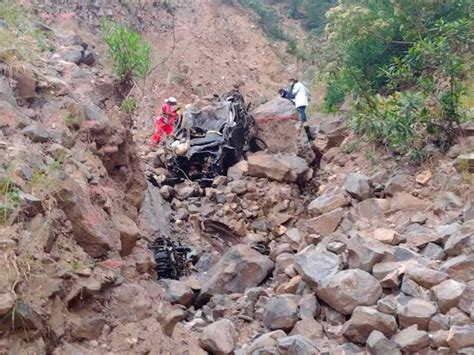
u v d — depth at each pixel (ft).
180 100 72.64
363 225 25.36
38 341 10.92
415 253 20.52
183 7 86.58
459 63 27.91
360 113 31.12
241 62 84.38
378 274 19.11
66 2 65.51
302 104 44.70
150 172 36.45
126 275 16.17
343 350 16.12
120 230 16.76
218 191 32.99
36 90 18.54
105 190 17.26
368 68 38.96
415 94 28.17
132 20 77.36
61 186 14.08
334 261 20.27
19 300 10.84
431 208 25.22
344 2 44.24
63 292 12.42
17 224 12.22
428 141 28.86
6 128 15.66
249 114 39.81
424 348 15.71
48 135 16.55
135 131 48.75
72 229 14.03
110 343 13.01
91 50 26.32
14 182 13.12
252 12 93.76
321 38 89.45
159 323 14.57
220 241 30.30
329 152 36.52
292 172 34.17
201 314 19.62
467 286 16.94
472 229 20.30
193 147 36.01
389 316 16.70
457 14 37.37
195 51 81.20
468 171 25.58
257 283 22.25
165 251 23.12
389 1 39.93
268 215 32.83
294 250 26.07
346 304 18.03
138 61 24.50
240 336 18.48
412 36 37.29
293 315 18.47
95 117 19.54
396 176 27.86
